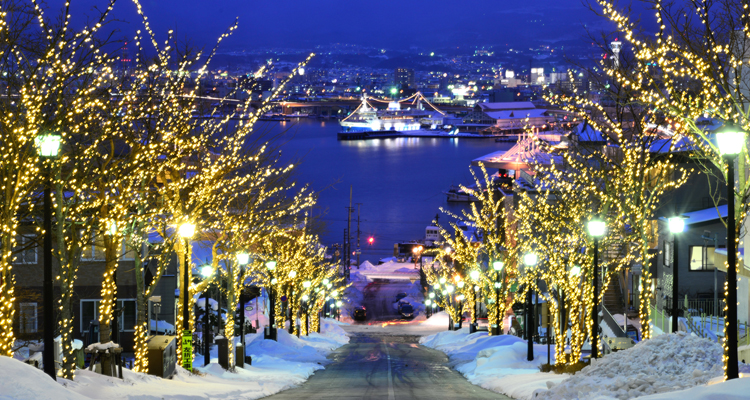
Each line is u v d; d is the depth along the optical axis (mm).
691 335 16156
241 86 23938
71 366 15648
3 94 15836
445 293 61062
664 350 15711
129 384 16703
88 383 15375
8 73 14859
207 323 26438
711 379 13625
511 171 97938
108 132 16516
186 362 23281
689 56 14312
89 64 14812
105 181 18844
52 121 15023
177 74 18797
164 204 21750
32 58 15141
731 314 12578
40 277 32812
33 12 14383
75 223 18359
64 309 16375
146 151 17875
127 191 18141
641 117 19703
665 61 14547
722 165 14766
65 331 16094
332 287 74625
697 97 15141
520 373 24594
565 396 15258
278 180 29484
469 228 99625
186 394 17203
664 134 24094
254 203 27078
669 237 37125
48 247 13492
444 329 66625
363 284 106250
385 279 110562
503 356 29531
